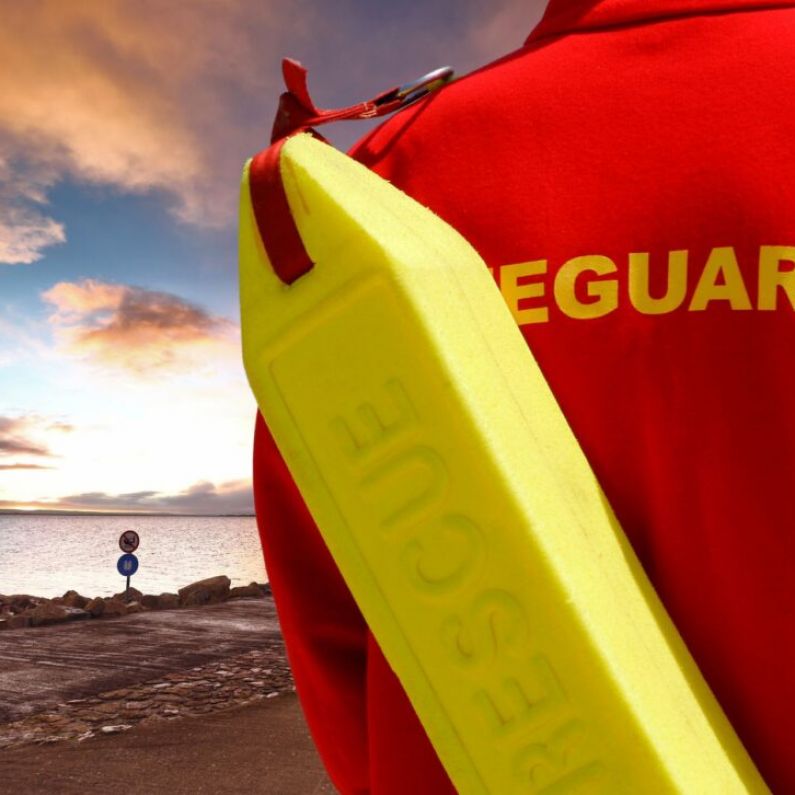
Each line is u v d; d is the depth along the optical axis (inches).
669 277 23.4
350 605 31.6
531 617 19.1
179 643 365.4
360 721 32.8
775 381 22.5
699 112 24.3
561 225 24.7
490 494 19.2
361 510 20.6
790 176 23.1
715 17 25.4
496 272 25.2
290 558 31.8
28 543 7396.7
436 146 27.1
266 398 21.7
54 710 253.3
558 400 24.5
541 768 19.4
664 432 23.3
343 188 21.2
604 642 18.9
